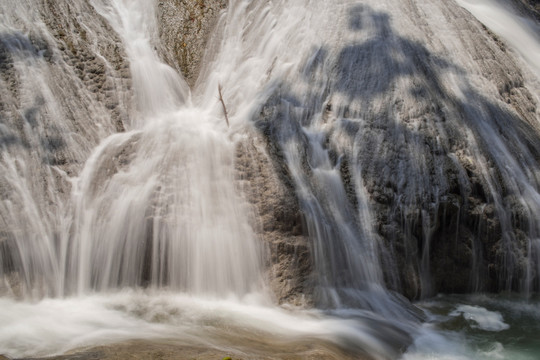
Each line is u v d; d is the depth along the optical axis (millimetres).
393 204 8141
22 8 9906
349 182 8242
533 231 8414
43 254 7328
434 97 9234
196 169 8047
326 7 10578
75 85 9117
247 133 8562
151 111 9312
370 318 7156
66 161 8156
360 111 8953
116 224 7531
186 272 7488
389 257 7867
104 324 6473
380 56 9695
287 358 5730
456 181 8344
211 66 10234
